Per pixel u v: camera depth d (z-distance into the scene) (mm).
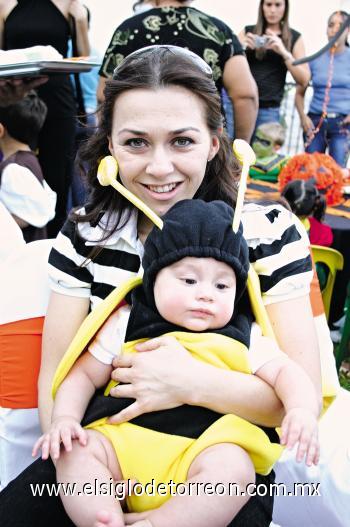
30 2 3410
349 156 4711
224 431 1183
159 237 1225
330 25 4500
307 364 1383
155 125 1290
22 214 2678
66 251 1458
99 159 1467
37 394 1575
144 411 1221
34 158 2830
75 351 1291
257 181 3559
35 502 1309
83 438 1192
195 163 1338
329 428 1683
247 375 1242
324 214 2764
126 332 1303
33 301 1556
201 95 1315
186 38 2527
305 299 1432
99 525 1116
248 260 1270
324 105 4586
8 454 1612
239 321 1289
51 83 3340
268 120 4328
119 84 1307
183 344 1240
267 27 4359
